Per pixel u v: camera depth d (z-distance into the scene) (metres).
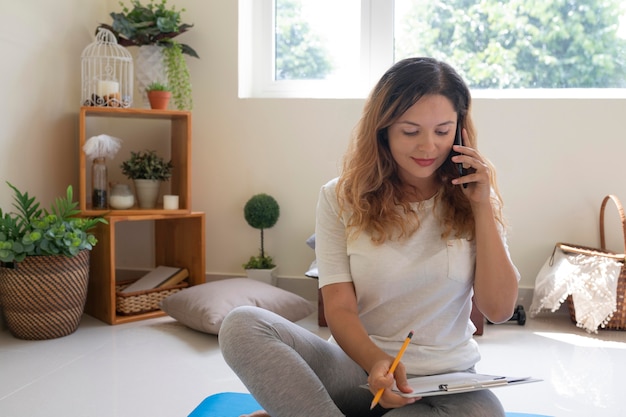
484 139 3.05
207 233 3.34
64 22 3.02
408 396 1.08
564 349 2.41
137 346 2.43
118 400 1.87
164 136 3.33
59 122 3.01
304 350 1.29
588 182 2.98
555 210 3.01
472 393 1.22
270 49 3.39
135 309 2.87
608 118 2.94
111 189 2.98
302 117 3.21
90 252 2.92
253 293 2.67
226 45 3.26
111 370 2.14
